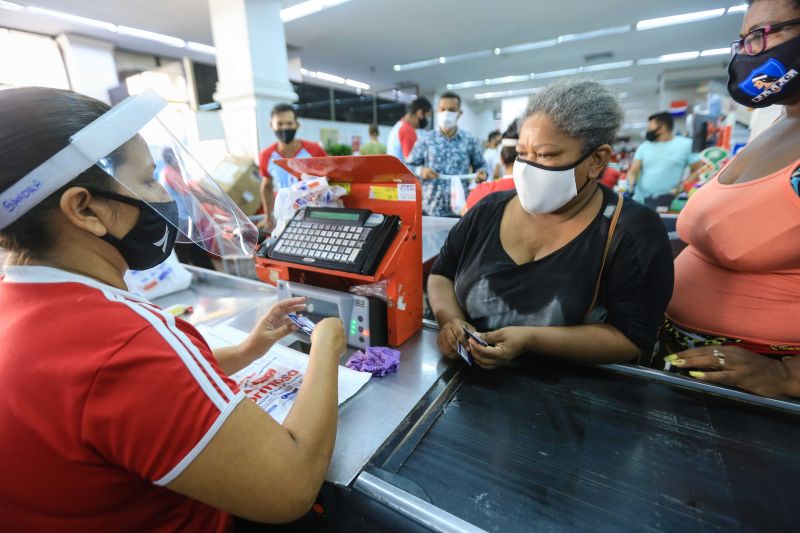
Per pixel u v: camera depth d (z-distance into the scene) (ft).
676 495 1.74
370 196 3.22
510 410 2.35
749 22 2.63
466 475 1.88
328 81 32.32
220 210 2.37
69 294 1.37
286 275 3.38
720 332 2.87
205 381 1.35
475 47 23.08
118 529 1.44
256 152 13.89
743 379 2.37
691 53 25.29
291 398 2.41
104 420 1.20
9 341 1.29
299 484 1.49
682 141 11.23
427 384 2.65
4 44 16.90
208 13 16.01
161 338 1.34
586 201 2.83
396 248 2.89
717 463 1.91
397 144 12.14
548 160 2.54
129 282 4.34
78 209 1.40
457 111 9.91
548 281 2.83
